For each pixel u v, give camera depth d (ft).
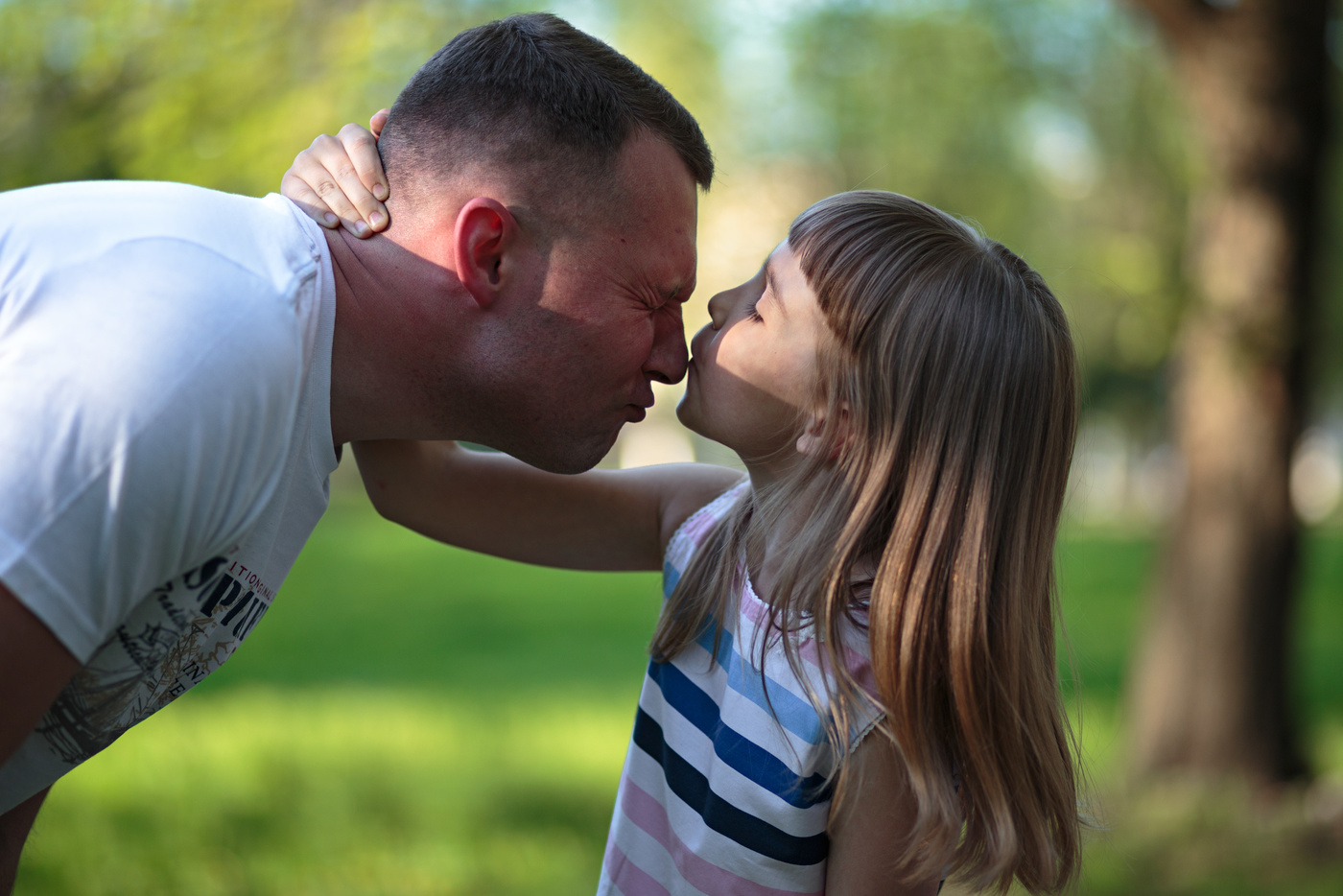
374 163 4.82
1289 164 17.69
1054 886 4.91
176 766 18.42
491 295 4.70
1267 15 17.38
